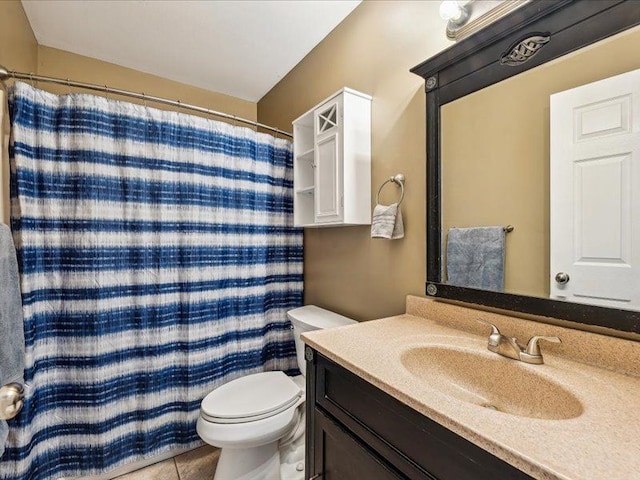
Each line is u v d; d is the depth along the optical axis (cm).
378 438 74
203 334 168
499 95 99
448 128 113
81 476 140
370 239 152
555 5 85
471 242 107
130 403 149
